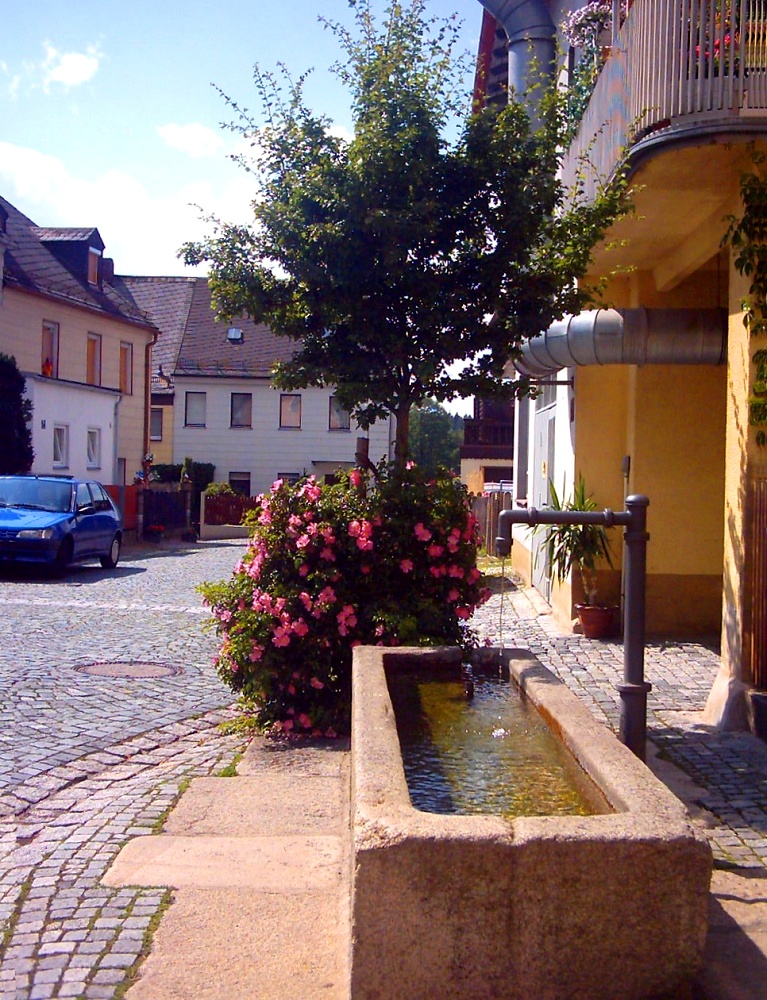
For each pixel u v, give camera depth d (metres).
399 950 3.07
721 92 7.42
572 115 10.12
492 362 8.10
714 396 11.59
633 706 5.91
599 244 10.28
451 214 7.86
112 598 16.02
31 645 11.23
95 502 21.12
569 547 11.52
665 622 11.74
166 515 34.88
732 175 8.03
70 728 7.69
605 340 10.41
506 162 7.91
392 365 8.13
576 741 4.17
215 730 7.76
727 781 6.26
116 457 32.97
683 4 7.50
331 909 4.39
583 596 12.11
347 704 7.40
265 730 7.55
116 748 7.20
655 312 10.45
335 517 7.50
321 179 7.62
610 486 12.09
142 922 4.26
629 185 8.45
